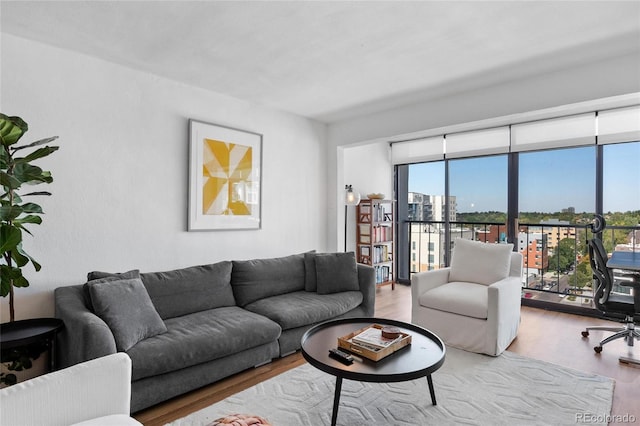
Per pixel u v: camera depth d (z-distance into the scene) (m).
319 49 2.73
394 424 1.99
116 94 2.98
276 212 4.27
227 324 2.61
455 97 3.72
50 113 2.64
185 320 2.69
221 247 3.72
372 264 5.21
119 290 2.30
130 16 2.26
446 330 3.17
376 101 3.96
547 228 4.44
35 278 2.57
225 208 3.71
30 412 1.19
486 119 3.50
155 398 2.11
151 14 2.24
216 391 2.37
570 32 2.46
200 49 2.72
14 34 2.48
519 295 3.35
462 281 3.60
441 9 2.19
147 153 3.16
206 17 2.28
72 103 2.74
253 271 3.38
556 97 3.10
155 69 3.10
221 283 3.16
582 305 4.19
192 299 2.91
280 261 3.64
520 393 2.31
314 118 4.66
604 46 2.66
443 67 3.05
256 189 4.02
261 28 2.42
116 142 2.98
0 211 1.99
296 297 3.39
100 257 2.88
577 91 2.99
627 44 2.62
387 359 1.97
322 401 2.23
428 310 3.29
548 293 4.47
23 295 2.53
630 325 3.08
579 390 2.35
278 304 3.14
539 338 3.34
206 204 3.55
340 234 4.95
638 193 3.78
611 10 2.19
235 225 3.81
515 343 3.22
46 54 2.62
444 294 3.21
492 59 2.89
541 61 2.92
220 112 3.71
